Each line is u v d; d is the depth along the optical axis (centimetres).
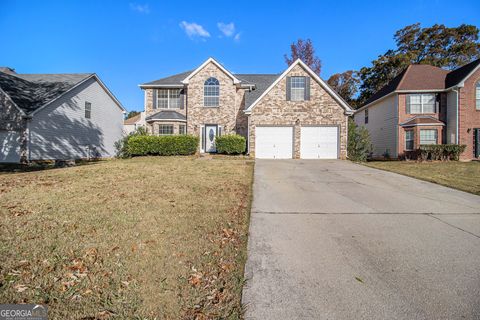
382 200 672
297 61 1694
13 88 1658
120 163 1292
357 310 249
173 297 259
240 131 1989
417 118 1889
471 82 1767
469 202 657
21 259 318
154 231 416
